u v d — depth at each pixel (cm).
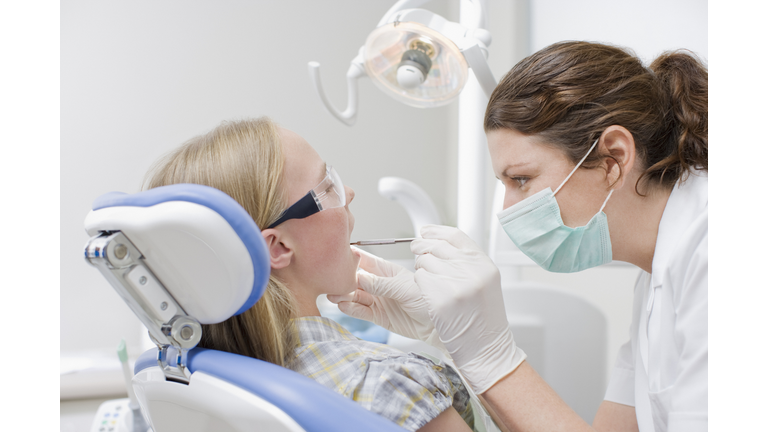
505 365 89
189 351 64
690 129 94
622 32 168
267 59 206
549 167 97
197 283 55
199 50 199
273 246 78
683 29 161
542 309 168
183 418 63
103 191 193
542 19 179
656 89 97
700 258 87
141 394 69
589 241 100
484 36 108
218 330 74
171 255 54
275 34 206
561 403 86
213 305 57
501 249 168
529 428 84
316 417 55
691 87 97
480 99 165
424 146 229
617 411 121
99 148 191
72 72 187
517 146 98
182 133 198
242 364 60
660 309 96
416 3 121
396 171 226
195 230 51
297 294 83
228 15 201
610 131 92
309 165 82
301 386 57
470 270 92
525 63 99
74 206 190
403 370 70
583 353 167
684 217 94
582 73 94
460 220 171
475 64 109
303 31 209
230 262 53
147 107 195
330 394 58
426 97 129
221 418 57
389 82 129
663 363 95
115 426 138
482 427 89
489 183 184
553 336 168
